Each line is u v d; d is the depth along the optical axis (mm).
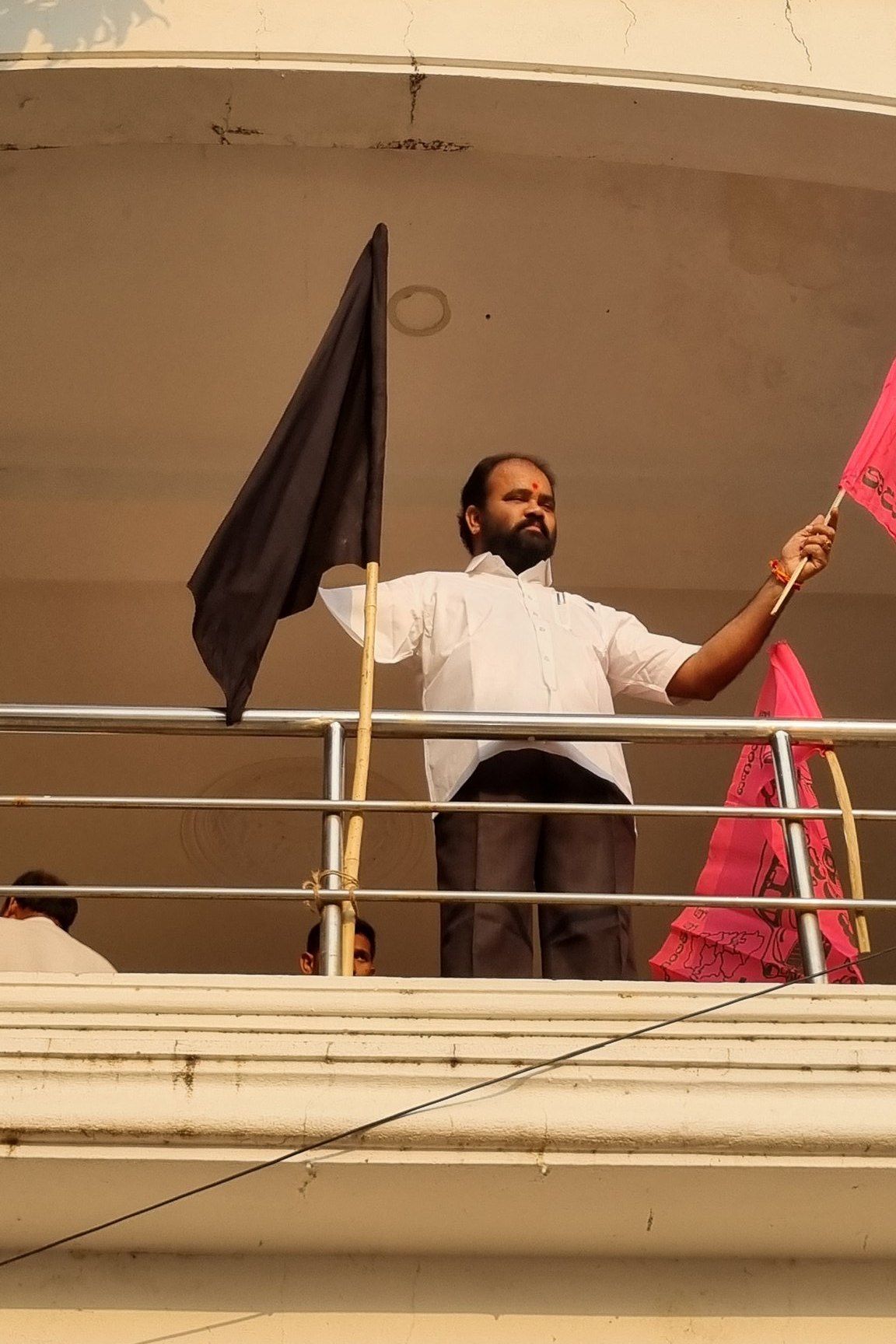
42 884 8859
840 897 7785
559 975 7430
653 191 11688
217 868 13805
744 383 12531
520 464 8609
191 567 12820
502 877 7504
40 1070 6031
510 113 10398
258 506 7887
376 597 7668
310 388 8055
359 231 11836
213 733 7430
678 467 12883
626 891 7676
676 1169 5961
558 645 8055
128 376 12383
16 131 10422
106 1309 6035
